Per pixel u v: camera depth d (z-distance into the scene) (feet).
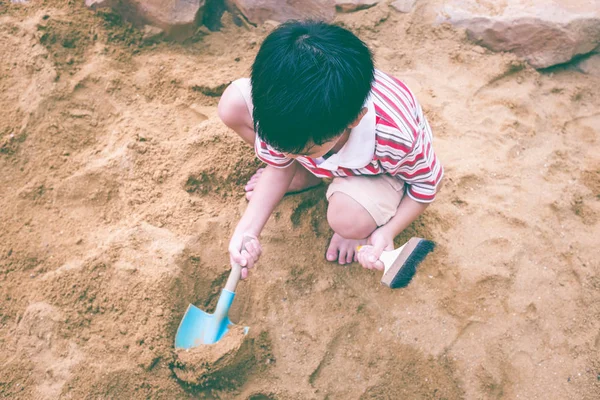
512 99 7.99
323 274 6.42
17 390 5.73
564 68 8.48
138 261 6.13
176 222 6.49
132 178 6.79
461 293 6.34
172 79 7.80
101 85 7.59
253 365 6.01
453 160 7.34
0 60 7.63
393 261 5.54
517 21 8.25
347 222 5.98
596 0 8.40
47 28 7.71
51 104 7.31
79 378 5.68
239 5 8.57
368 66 4.58
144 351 5.80
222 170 6.84
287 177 6.14
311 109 4.25
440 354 6.05
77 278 6.10
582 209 7.08
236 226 6.49
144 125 7.27
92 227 6.54
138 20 8.18
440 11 8.60
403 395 5.96
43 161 7.03
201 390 5.91
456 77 8.26
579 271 6.56
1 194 6.87
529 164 7.41
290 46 4.39
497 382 5.94
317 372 5.98
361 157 5.33
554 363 6.06
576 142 7.75
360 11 8.58
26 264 6.33
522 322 6.22
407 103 5.57
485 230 6.77
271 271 6.37
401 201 6.16
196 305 6.25
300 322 6.17
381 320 6.22
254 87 4.48
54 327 5.91
